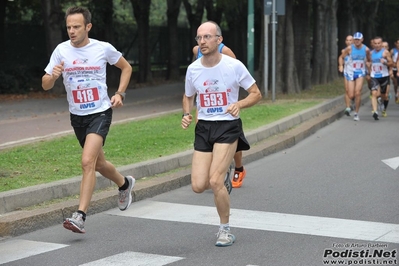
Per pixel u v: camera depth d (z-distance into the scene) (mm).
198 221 11484
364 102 35812
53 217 11398
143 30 51062
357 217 11539
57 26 39406
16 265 9141
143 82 51438
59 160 15469
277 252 9578
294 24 41062
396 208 12156
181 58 65125
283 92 36156
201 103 10008
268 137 20547
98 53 10641
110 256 9516
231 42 69562
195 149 10094
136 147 17359
